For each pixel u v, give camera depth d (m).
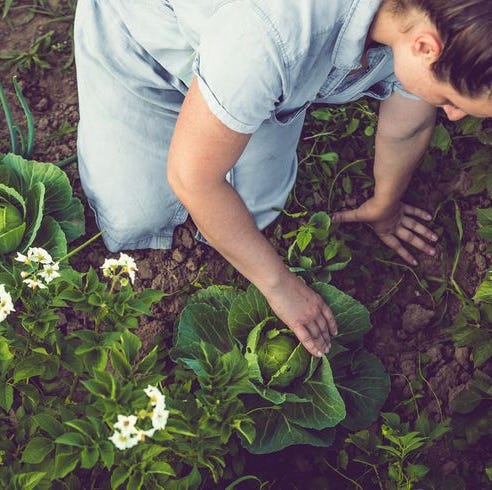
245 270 2.11
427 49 1.69
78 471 2.31
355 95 2.18
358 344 2.48
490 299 2.36
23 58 2.83
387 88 2.21
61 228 2.54
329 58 1.89
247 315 2.32
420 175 2.78
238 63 1.76
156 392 1.86
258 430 2.31
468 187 2.77
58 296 2.10
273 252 2.09
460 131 2.81
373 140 2.80
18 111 2.79
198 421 2.13
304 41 1.75
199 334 2.39
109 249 2.64
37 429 2.18
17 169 2.53
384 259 2.69
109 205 2.56
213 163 1.90
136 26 2.25
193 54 2.19
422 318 2.64
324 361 2.28
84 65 2.45
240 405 2.15
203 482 2.37
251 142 2.42
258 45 1.74
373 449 2.37
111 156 2.52
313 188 2.74
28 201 2.46
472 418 2.47
